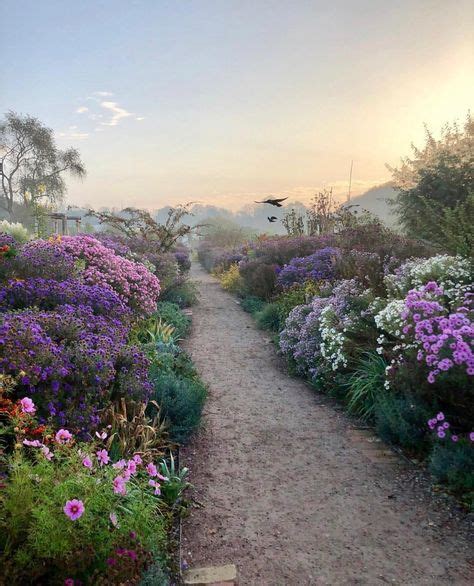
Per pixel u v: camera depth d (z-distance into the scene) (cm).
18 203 4631
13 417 314
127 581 236
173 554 328
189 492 416
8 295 544
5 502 237
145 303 845
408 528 368
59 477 263
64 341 422
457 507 392
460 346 420
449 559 332
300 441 527
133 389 460
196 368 802
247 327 1145
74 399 389
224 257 2508
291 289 1165
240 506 398
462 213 1114
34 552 232
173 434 500
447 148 1574
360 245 1169
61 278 661
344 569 323
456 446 431
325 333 674
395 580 312
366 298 717
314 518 382
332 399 659
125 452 396
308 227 1959
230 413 608
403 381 487
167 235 1839
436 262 698
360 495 417
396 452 496
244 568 323
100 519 253
